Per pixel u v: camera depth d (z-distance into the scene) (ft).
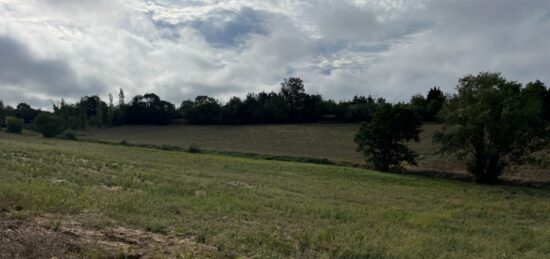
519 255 43.60
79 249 26.35
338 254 34.04
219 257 28.60
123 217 38.42
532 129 166.81
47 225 31.22
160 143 291.79
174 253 28.30
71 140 279.69
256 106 400.06
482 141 170.09
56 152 114.01
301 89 397.19
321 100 404.57
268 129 354.95
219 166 141.59
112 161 109.91
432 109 334.03
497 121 166.09
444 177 181.78
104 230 32.86
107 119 431.02
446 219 68.80
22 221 31.65
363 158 227.20
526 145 169.58
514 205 100.17
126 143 277.85
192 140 313.73
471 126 167.63
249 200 65.10
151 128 399.65
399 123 193.57
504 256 41.75
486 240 50.29
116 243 29.55
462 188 139.44
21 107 482.69
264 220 48.19
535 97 172.04
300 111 391.24
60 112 422.82
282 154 233.35
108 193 54.13
